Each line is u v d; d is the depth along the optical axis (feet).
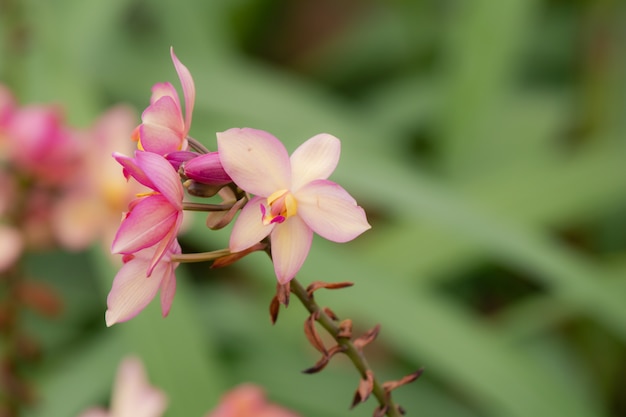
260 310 3.05
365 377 1.74
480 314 3.64
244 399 2.01
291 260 1.67
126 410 1.99
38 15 3.21
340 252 2.86
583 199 3.24
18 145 2.32
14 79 3.10
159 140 1.67
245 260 2.81
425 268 3.08
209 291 3.28
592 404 3.18
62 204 2.38
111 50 3.75
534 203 3.26
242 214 1.66
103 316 3.18
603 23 3.76
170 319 2.52
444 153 3.61
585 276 2.86
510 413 2.61
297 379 2.84
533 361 2.74
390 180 3.05
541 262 2.84
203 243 3.02
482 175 3.53
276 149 1.67
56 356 3.04
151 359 2.48
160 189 1.63
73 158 2.36
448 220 2.93
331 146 1.69
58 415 2.73
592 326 3.27
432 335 2.71
